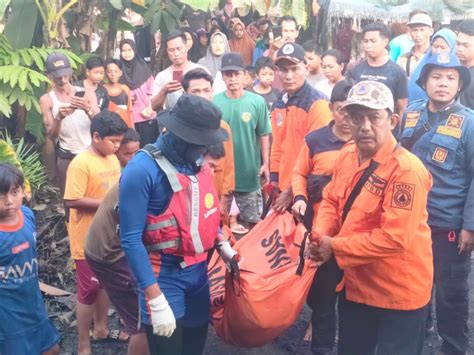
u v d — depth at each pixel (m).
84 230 3.87
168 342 2.92
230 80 5.21
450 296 3.81
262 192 5.95
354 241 2.82
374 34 5.37
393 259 2.88
